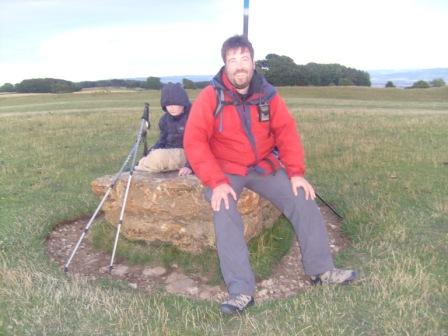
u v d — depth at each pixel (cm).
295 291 268
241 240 237
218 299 262
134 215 307
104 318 230
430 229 330
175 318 233
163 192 294
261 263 284
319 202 383
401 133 675
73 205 385
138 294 259
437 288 251
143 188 300
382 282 254
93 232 330
